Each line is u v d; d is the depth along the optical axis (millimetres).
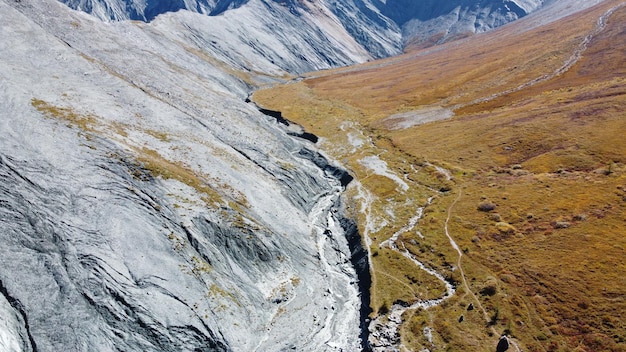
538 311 46500
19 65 64000
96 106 64000
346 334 48344
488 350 42906
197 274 45625
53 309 36750
